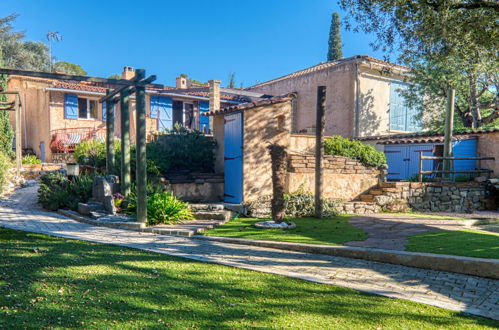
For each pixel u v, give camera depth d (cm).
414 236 783
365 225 927
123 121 1052
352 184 1241
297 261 616
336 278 525
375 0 998
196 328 351
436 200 1305
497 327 377
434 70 1722
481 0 895
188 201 1142
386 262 619
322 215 1036
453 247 664
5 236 723
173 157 1231
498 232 905
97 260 576
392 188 1235
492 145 1485
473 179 1486
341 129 2059
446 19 941
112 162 1202
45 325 346
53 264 544
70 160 2000
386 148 1789
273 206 909
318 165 1023
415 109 2262
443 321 388
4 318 357
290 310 404
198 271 535
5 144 1839
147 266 552
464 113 2066
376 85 2077
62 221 928
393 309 415
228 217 992
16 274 491
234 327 356
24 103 2486
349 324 373
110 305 400
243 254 656
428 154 1600
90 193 1114
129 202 996
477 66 1556
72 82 2327
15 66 3769
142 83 861
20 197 1247
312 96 2233
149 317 372
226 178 1191
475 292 480
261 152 1133
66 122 2105
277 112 1166
